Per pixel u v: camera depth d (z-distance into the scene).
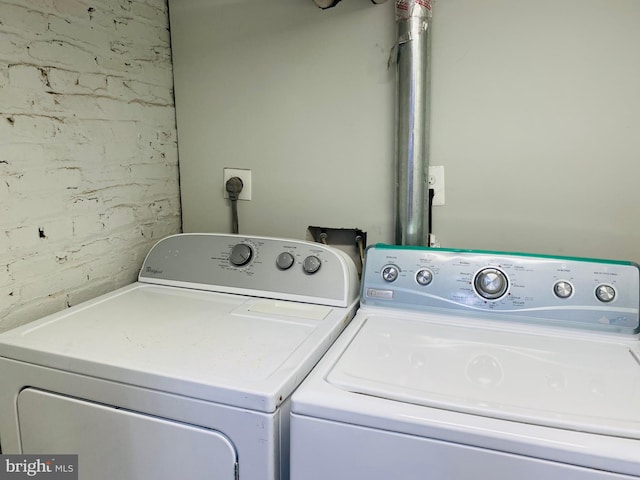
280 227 1.74
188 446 0.94
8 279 1.23
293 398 0.86
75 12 1.37
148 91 1.68
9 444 1.12
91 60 1.44
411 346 1.08
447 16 1.44
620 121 1.34
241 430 0.89
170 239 1.58
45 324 1.20
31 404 1.08
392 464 0.81
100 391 1.00
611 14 1.30
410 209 1.46
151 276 1.55
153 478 0.98
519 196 1.45
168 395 0.94
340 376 0.93
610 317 1.11
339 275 1.34
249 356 1.02
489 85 1.43
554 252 1.45
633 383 0.91
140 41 1.62
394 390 0.87
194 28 1.73
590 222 1.40
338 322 1.21
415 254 1.29
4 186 1.20
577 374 0.94
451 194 1.52
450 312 1.23
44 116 1.30
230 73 1.71
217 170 1.79
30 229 1.28
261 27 1.65
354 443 0.83
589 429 0.75
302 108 1.64
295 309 1.30
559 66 1.36
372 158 1.58
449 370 0.96
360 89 1.56
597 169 1.38
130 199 1.62
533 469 0.74
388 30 1.50
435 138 1.50
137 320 1.23
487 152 1.46
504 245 1.49
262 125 1.70
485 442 0.75
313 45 1.59
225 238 1.52
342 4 1.54
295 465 0.87
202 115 1.78
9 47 1.19
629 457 0.69
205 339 1.11
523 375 0.94
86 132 1.43
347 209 1.64
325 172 1.65
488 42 1.41
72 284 1.42
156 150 1.73
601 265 1.15
